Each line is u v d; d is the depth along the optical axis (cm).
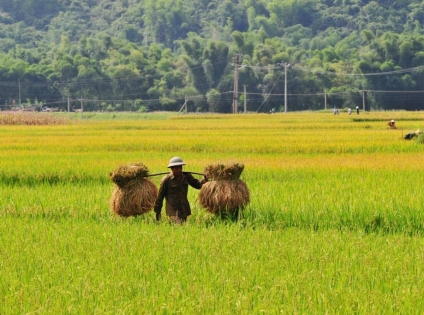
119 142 8000
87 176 4909
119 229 3080
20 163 5416
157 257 2531
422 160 5634
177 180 3481
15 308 2030
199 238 2831
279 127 12338
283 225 3312
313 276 2288
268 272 2367
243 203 3500
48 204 3784
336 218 3372
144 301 2047
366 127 12162
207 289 2175
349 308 1989
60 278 2311
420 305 2030
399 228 3269
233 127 12488
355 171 4853
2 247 2700
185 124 14212
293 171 4881
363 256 2552
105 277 2316
